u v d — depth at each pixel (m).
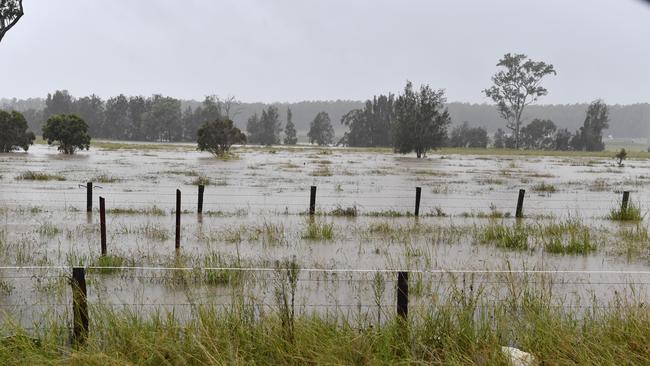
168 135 124.81
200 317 5.56
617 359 5.04
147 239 11.95
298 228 13.70
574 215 17.41
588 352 5.12
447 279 8.41
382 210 17.70
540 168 45.94
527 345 5.34
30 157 44.38
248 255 10.47
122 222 14.07
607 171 43.28
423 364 4.94
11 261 9.49
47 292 7.42
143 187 23.02
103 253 9.90
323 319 6.05
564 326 5.69
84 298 5.52
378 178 31.38
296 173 33.66
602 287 8.40
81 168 33.53
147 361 4.95
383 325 5.74
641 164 57.34
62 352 5.13
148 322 5.64
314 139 131.00
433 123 61.94
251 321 5.57
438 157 64.62
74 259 9.55
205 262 8.96
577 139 105.50
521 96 108.69
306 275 8.80
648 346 5.16
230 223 14.31
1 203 17.05
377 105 117.31
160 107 122.88
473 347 5.18
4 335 5.37
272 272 8.64
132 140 126.75
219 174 31.44
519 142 113.88
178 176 29.03
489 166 47.19
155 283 8.05
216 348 4.95
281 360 5.01
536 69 106.56
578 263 10.33
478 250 11.42
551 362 5.01
